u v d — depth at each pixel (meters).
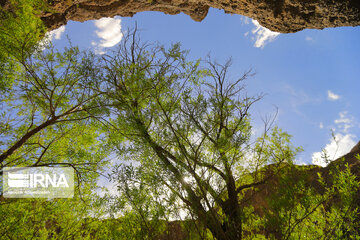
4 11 5.05
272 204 4.36
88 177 5.59
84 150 5.73
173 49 5.16
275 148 5.18
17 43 4.81
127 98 5.05
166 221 4.49
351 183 4.48
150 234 4.41
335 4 10.34
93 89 5.04
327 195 4.55
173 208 4.41
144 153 4.79
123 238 4.73
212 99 5.26
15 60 4.95
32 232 4.95
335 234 4.34
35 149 5.35
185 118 4.96
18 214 4.73
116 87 5.15
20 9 5.20
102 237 5.25
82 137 5.52
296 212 4.49
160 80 5.03
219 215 4.91
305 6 10.98
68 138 5.62
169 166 4.54
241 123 5.37
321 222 4.60
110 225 5.21
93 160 5.65
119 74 5.17
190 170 4.41
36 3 5.39
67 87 5.12
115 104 4.93
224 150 4.89
